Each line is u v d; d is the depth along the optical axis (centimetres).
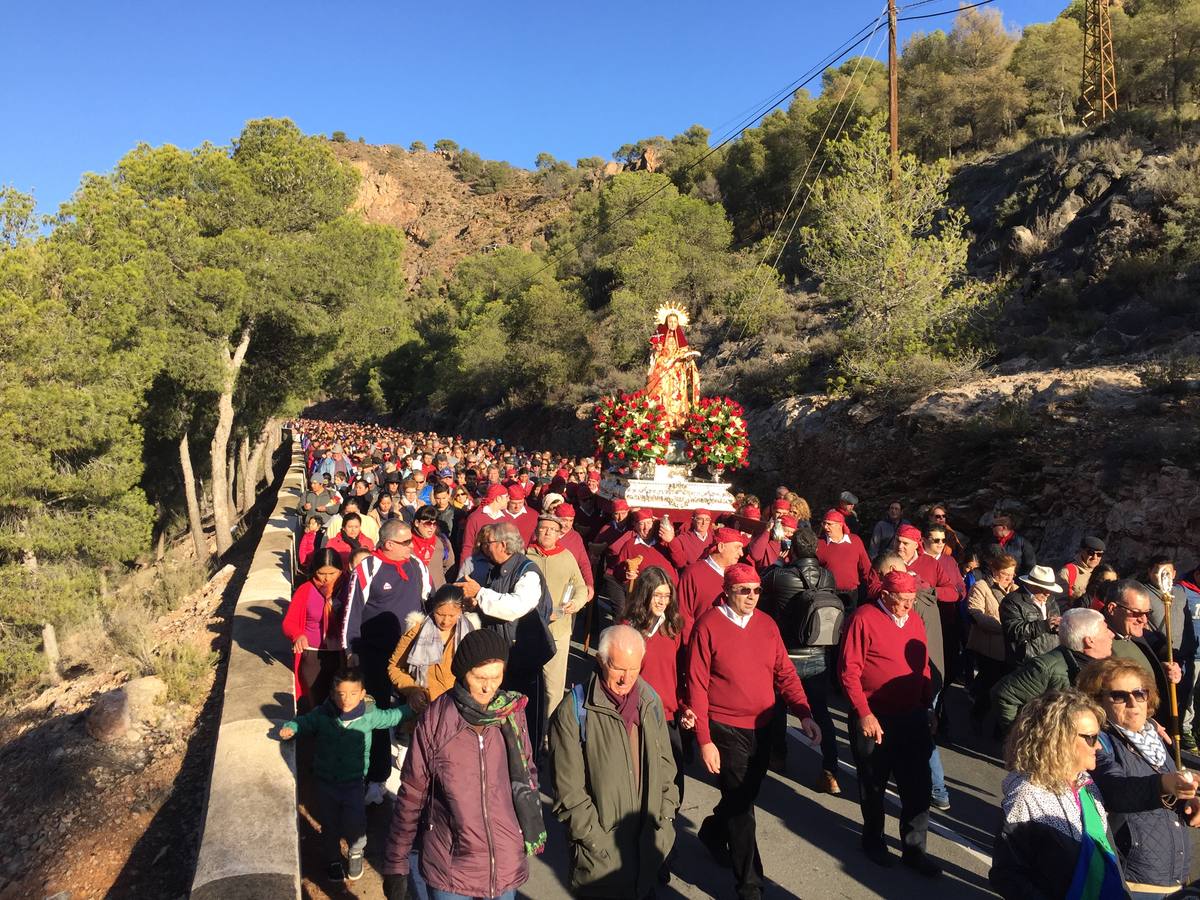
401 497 1265
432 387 6562
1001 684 494
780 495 995
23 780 758
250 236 2414
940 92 4350
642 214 5225
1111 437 1295
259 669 782
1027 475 1362
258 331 2988
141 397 2094
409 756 355
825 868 551
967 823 626
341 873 525
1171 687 543
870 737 525
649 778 387
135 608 1605
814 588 677
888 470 1642
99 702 834
